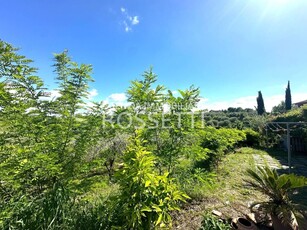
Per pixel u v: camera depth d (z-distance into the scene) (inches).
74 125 141.9
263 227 141.7
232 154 425.7
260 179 148.3
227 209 168.6
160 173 153.8
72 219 112.6
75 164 145.6
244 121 713.0
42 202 111.3
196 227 141.3
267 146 524.7
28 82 129.5
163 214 104.5
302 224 119.6
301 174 285.0
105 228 112.9
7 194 123.9
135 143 121.3
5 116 122.2
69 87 141.9
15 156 118.2
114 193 150.6
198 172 166.4
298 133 439.2
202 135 173.8
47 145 132.1
